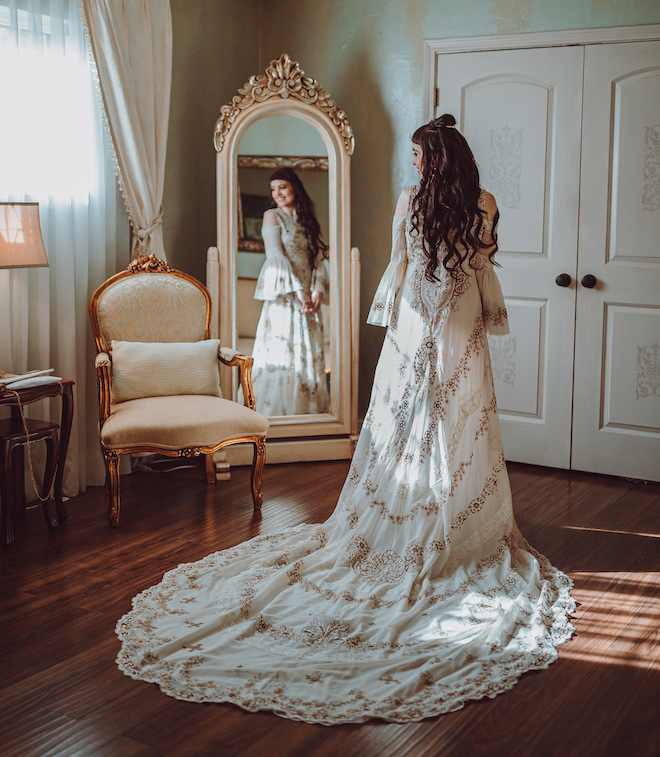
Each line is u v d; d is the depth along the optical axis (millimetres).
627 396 4410
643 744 2137
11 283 3771
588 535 3602
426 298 3150
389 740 2141
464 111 4629
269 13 5133
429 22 4652
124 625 2725
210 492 4164
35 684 2387
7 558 3314
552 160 4438
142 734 2160
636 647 2629
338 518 3398
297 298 4605
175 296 4129
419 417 3154
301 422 4676
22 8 3695
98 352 3988
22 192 3764
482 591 2938
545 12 4363
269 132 4488
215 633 2674
